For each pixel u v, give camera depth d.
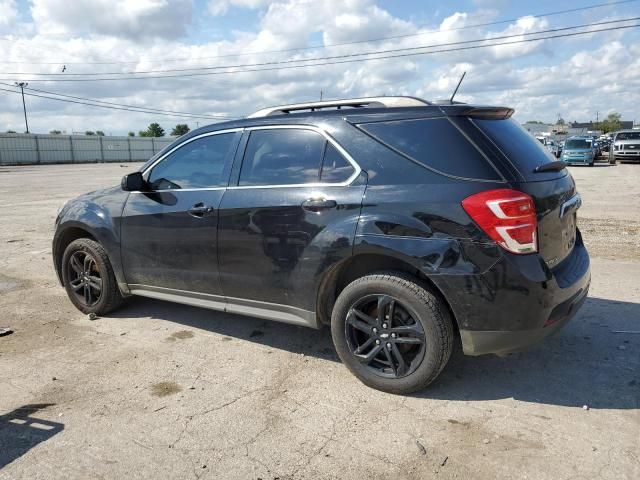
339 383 3.62
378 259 3.57
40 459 2.81
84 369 3.89
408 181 3.29
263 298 3.92
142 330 4.68
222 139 4.21
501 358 3.95
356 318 3.53
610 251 7.46
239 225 3.90
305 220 3.59
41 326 4.82
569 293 3.30
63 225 5.11
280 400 3.40
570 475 2.60
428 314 3.22
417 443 2.90
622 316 4.74
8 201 15.63
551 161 3.53
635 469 2.63
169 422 3.15
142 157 63.28
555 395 3.40
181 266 4.31
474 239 3.05
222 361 4.01
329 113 3.70
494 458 2.75
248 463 2.75
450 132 3.25
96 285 5.00
